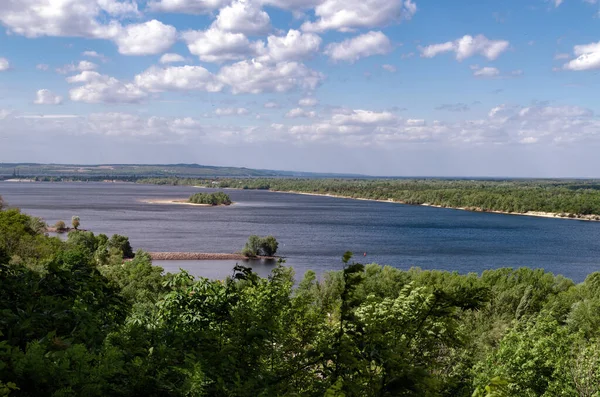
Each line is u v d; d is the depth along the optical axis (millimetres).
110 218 189250
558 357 19750
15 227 54750
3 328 5453
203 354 6824
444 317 8305
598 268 107875
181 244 128500
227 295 8133
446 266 107312
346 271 6711
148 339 6852
